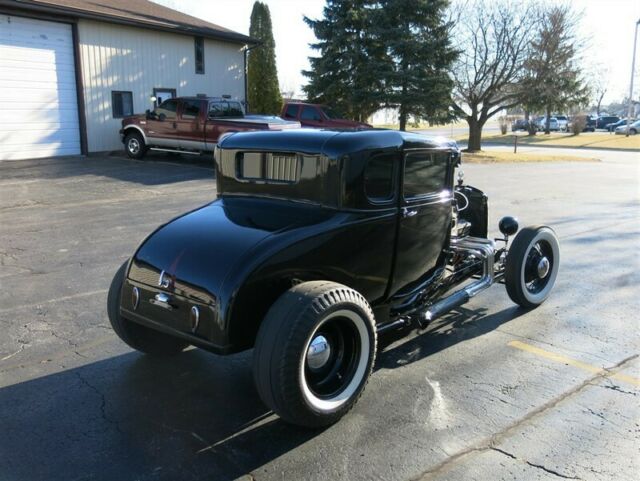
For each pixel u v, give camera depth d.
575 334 4.50
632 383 3.67
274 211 3.56
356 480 2.69
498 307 5.13
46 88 16.31
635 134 48.53
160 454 2.90
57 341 4.33
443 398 3.47
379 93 23.17
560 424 3.18
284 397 2.80
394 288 3.90
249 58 27.17
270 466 2.80
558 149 33.12
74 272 6.13
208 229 3.37
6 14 15.12
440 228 4.23
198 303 3.02
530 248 4.85
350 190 3.35
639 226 8.98
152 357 4.06
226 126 14.80
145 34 18.58
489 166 20.47
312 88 24.89
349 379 3.16
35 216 9.03
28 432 3.09
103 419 3.23
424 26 23.47
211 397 3.50
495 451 2.92
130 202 10.30
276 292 3.09
